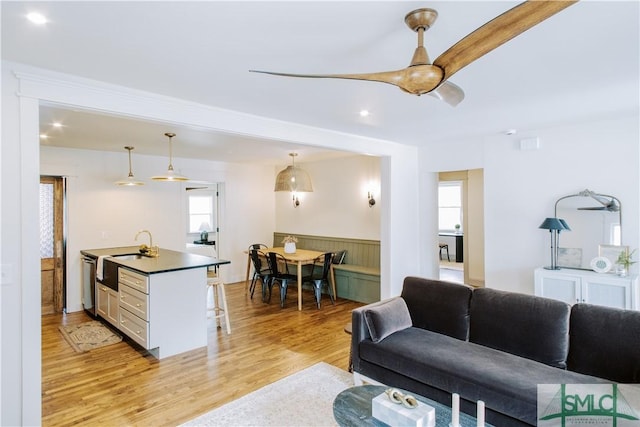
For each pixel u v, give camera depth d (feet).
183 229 21.70
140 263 13.57
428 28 5.77
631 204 12.46
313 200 23.84
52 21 5.74
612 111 11.64
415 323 10.78
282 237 25.88
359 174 21.06
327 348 12.90
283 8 5.44
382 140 16.34
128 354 12.45
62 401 9.34
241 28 6.06
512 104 10.74
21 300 7.39
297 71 8.02
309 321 16.06
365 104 10.56
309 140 13.34
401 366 8.58
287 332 14.61
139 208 20.01
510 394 6.86
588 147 13.28
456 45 4.85
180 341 12.57
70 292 17.71
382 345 9.16
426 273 18.13
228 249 24.08
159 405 9.14
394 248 16.94
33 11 5.43
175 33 6.21
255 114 11.55
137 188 19.93
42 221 17.39
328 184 22.86
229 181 24.04
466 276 23.31
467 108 11.11
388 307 10.16
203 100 10.03
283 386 10.04
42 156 16.94
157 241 20.66
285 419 8.49
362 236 21.01
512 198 15.15
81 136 14.75
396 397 6.29
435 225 18.67
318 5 5.36
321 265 21.24
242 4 5.31
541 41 6.66
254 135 11.71
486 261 15.88
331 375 10.69
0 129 7.23
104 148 17.78
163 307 12.24
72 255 17.79
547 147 14.21
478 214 22.72
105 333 14.53
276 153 19.89
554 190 14.08
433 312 10.46
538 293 13.20
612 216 12.80
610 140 12.82
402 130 14.25
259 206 25.75
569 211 13.70
